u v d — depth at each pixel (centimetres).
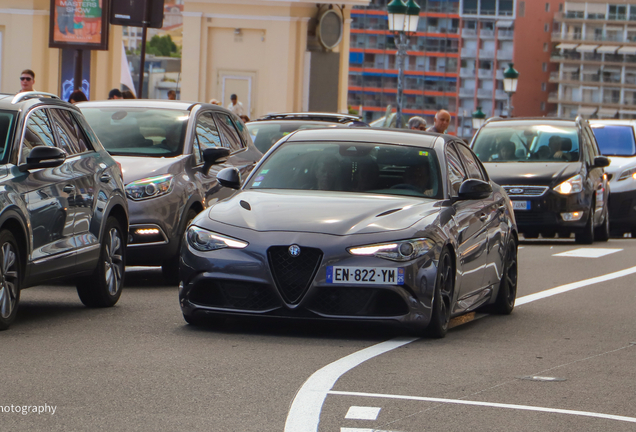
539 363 949
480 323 1226
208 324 1093
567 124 2556
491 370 904
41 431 654
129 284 1505
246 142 1802
